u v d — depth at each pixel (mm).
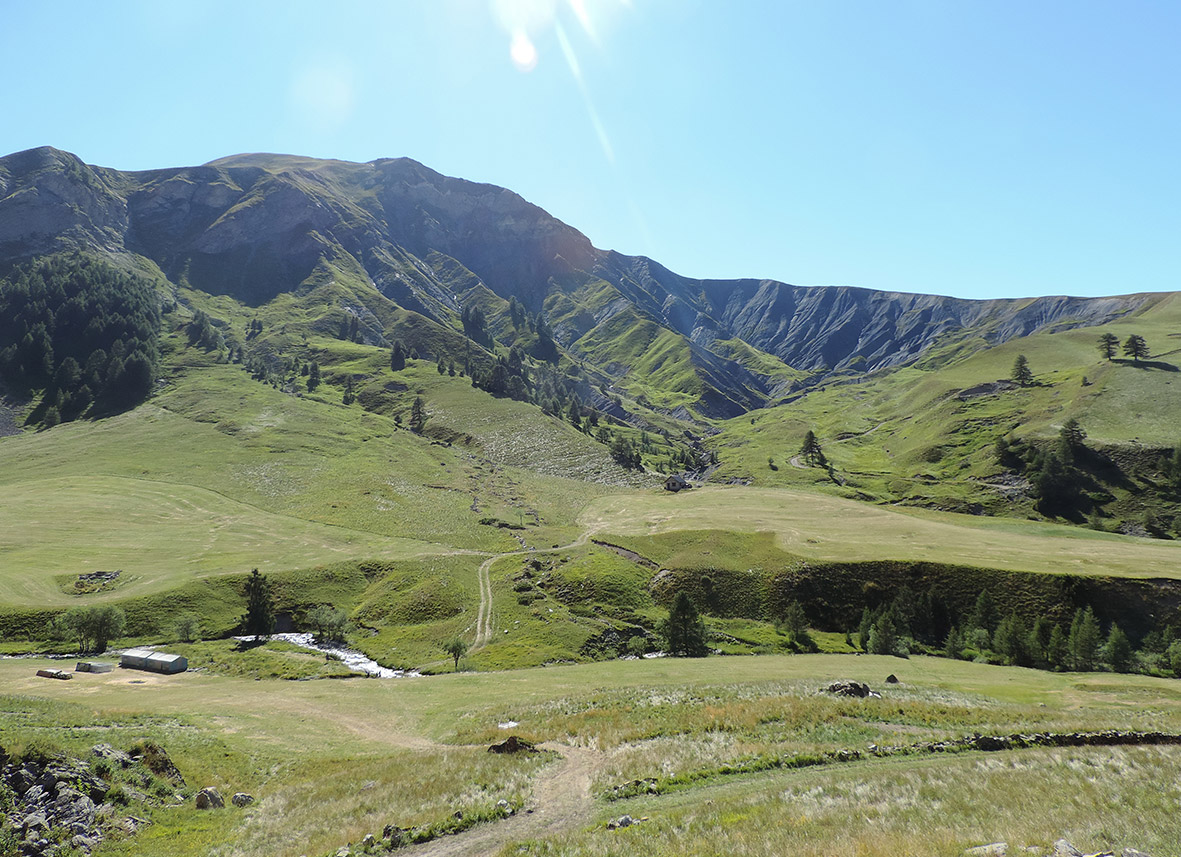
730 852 20281
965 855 18422
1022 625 103250
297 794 34094
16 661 90000
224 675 85812
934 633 111625
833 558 130000
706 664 82250
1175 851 18438
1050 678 77938
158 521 158000
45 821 25875
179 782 34062
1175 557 123438
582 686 69062
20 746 28969
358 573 131875
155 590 115312
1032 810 22344
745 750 34500
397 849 25344
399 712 61531
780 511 178875
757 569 131125
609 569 132000
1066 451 199250
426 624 113562
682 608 103438
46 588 114625
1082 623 98125
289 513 172500
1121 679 76375
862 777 27500
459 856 24203
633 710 49250
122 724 44719
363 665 97438
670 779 30750
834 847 19719
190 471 198875
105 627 96938
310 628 114688
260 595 109062
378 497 185750
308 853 25672
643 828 23547
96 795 28688
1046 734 35062
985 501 199500
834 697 49312
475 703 63469
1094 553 128250
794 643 110500
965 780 26141
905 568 123688
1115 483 186625
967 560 124250
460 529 165875
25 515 152750
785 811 23828
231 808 32125
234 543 145625
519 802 29312
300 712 60688
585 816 27328
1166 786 24516
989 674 78812
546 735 43656
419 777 34906
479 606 119625
